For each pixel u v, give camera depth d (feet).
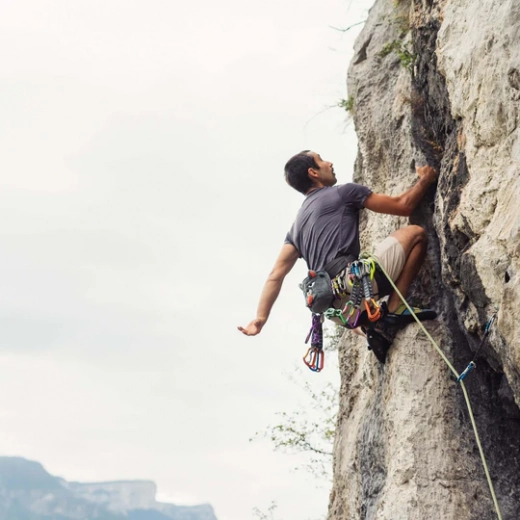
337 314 20.54
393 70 25.12
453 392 20.25
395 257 20.80
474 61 17.97
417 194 21.53
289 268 22.39
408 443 19.86
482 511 19.01
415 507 19.08
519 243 16.12
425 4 20.98
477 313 18.16
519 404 17.26
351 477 24.20
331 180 22.86
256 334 21.61
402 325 21.29
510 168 16.94
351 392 25.82
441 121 20.61
